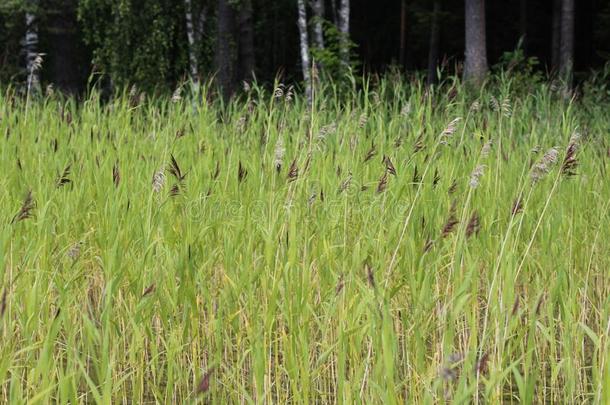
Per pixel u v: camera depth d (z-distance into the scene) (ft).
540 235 27.84
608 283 28.22
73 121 34.53
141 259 22.65
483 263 26.94
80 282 24.07
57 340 22.18
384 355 16.35
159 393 21.15
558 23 103.55
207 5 95.04
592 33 115.65
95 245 26.22
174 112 35.73
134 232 23.99
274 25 142.51
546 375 24.76
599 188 30.96
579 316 24.76
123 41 90.84
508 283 20.10
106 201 25.05
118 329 22.21
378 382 17.78
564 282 23.11
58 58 99.81
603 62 114.42
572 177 29.58
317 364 19.31
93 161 29.30
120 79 90.84
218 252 24.00
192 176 27.20
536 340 24.62
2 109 35.37
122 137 31.86
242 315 23.26
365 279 21.52
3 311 16.74
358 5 148.46
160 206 24.00
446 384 19.65
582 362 24.23
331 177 26.96
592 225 29.58
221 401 21.57
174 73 96.43
